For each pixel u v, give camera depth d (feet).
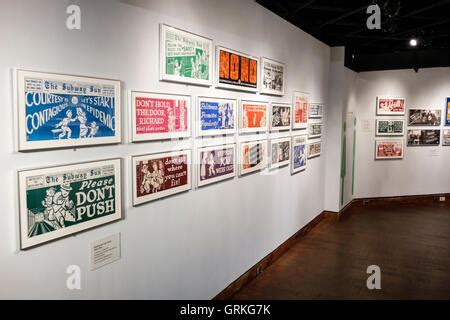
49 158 6.46
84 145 6.98
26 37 5.97
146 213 8.70
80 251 7.12
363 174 26.45
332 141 22.06
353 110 24.68
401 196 27.40
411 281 13.97
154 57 8.64
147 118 8.46
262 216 14.53
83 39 6.89
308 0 14.64
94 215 7.27
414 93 26.71
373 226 21.25
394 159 26.91
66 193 6.72
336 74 21.66
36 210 6.23
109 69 7.48
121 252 8.06
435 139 27.32
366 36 21.13
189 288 10.39
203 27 10.33
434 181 27.71
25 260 6.19
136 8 8.06
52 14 6.33
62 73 6.55
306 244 18.07
